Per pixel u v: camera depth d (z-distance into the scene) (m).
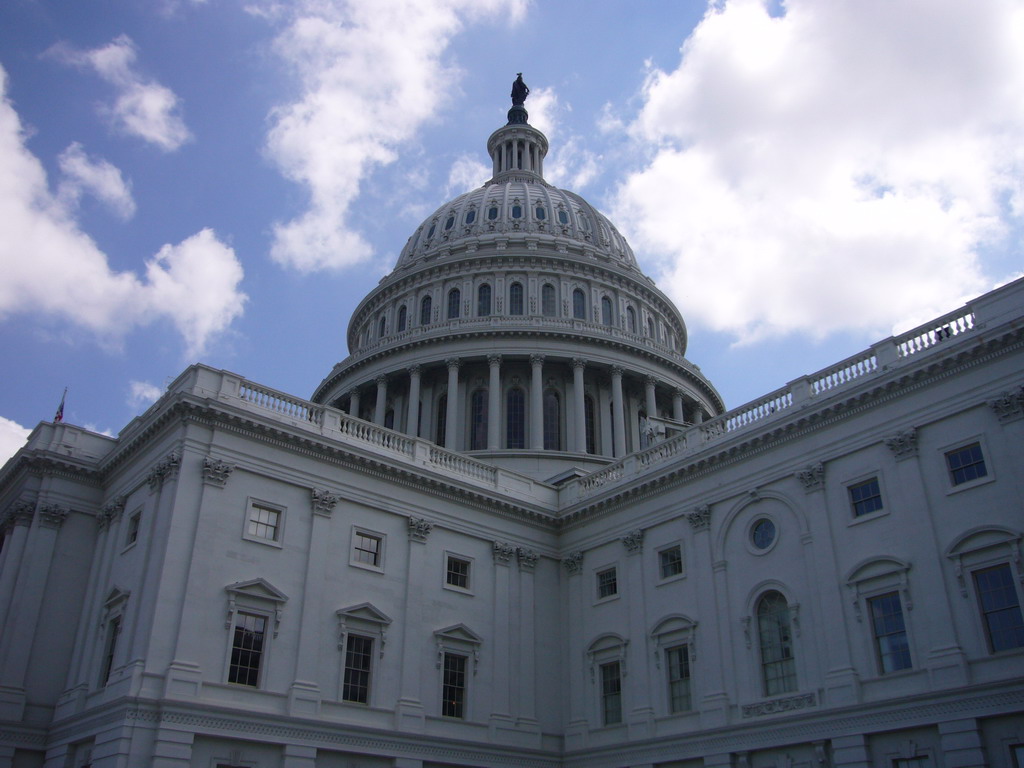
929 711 32.28
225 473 39.16
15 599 41.06
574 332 72.44
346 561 41.84
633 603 45.19
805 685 36.69
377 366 74.69
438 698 42.44
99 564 42.25
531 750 44.28
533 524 50.06
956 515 33.94
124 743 32.72
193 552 37.09
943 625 33.00
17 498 44.16
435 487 46.28
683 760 39.88
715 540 42.41
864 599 35.78
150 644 34.75
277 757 36.50
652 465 47.66
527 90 111.06
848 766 33.97
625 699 43.81
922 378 36.16
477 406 72.56
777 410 42.03
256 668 37.47
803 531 38.72
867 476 37.25
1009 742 30.19
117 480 44.00
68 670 40.78
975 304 35.66
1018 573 31.64
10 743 38.19
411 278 81.00
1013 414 33.25
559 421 72.00
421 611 43.47
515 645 46.44
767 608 39.53
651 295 83.25
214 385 40.78
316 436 42.22
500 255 78.38
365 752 38.69
